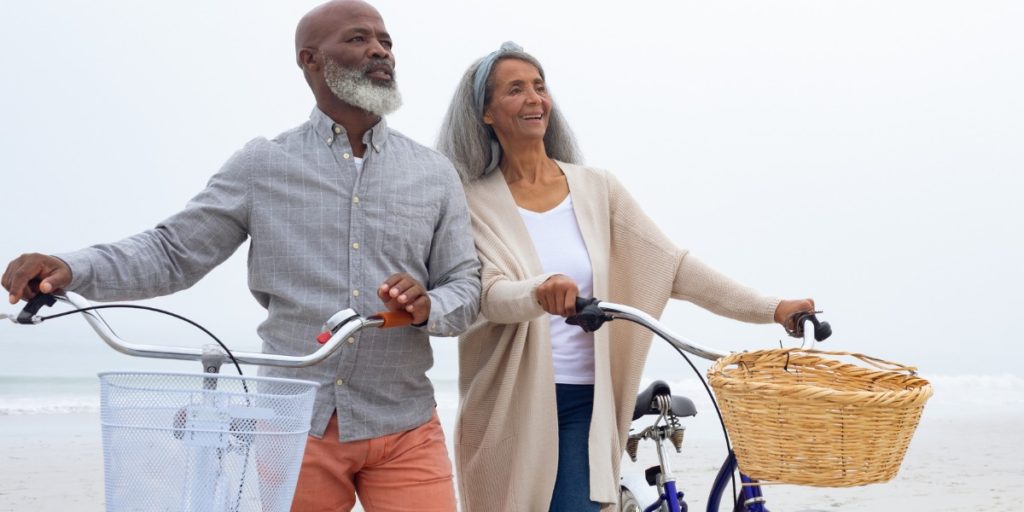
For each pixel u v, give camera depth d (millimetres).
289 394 2076
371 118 2828
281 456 2002
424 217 2838
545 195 3512
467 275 2898
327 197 2725
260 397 1975
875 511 7102
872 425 2076
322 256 2699
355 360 2674
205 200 2680
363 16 2803
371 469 2779
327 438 2678
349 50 2758
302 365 2191
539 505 3252
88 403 15023
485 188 3484
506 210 3414
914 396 2090
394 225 2768
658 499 3623
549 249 3398
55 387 17438
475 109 3504
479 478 3348
